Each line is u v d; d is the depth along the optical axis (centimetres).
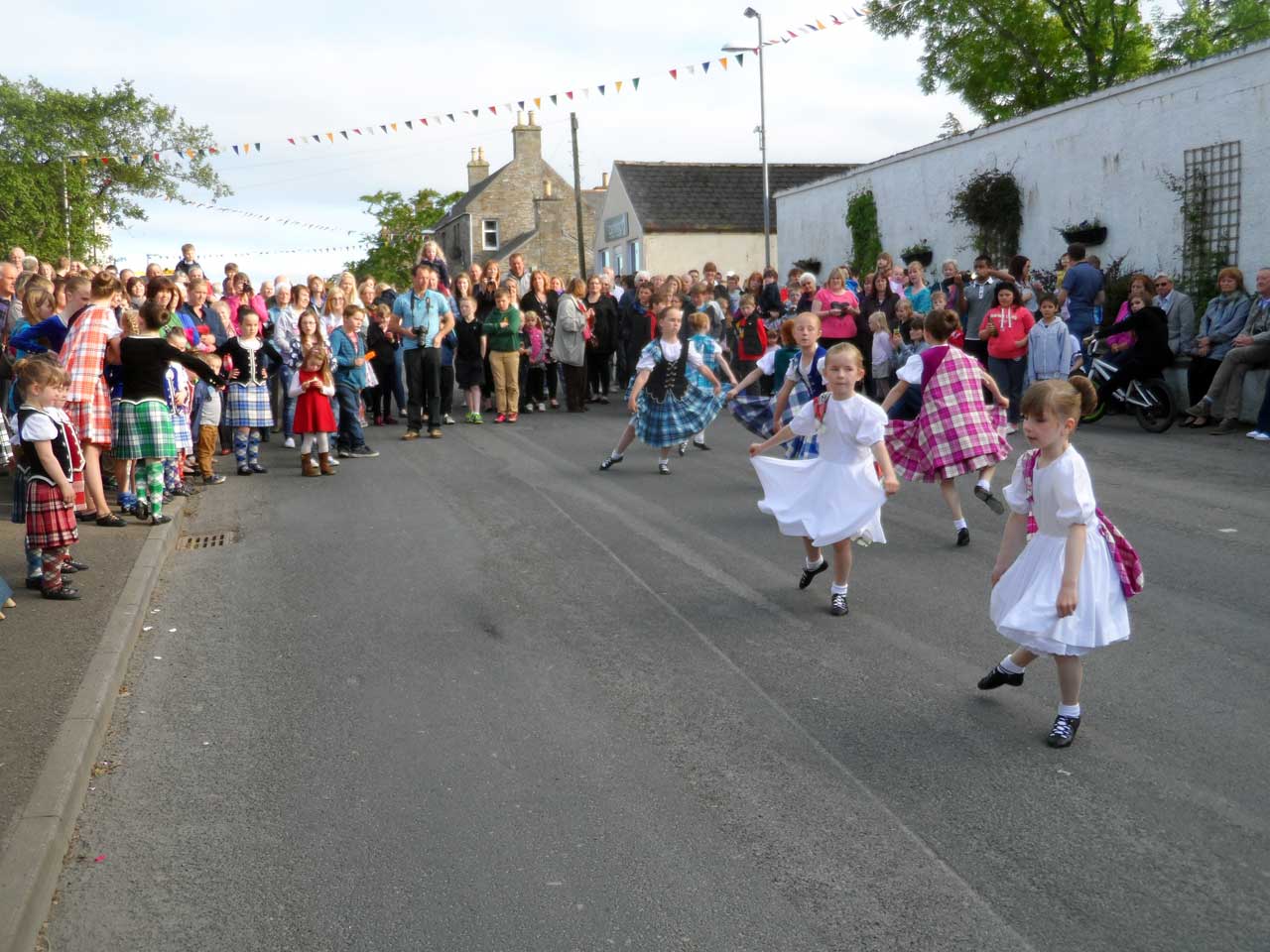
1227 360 1170
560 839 377
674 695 504
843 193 2266
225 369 1066
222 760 447
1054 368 1248
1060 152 1642
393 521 883
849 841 371
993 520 841
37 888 334
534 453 1209
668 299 1611
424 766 437
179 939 326
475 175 5997
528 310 1628
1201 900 331
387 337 1482
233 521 899
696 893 342
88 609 619
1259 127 1318
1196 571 668
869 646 562
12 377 1002
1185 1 2733
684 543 787
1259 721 456
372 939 323
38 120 3300
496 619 623
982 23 2873
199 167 3666
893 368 1457
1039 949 310
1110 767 420
